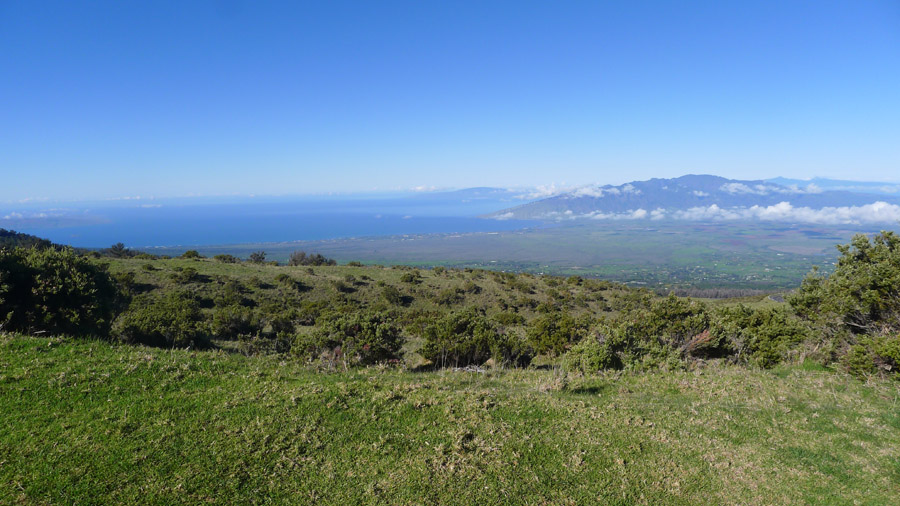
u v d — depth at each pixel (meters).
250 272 47.19
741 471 6.43
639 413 8.27
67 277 12.19
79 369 7.65
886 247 12.77
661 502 5.66
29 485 4.86
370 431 6.70
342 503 5.21
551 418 7.66
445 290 48.91
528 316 43.09
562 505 5.46
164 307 28.53
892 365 10.34
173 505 4.87
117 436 5.88
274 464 5.75
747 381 10.74
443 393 8.38
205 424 6.42
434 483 5.65
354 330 14.55
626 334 13.54
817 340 13.46
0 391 6.60
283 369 9.48
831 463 6.66
